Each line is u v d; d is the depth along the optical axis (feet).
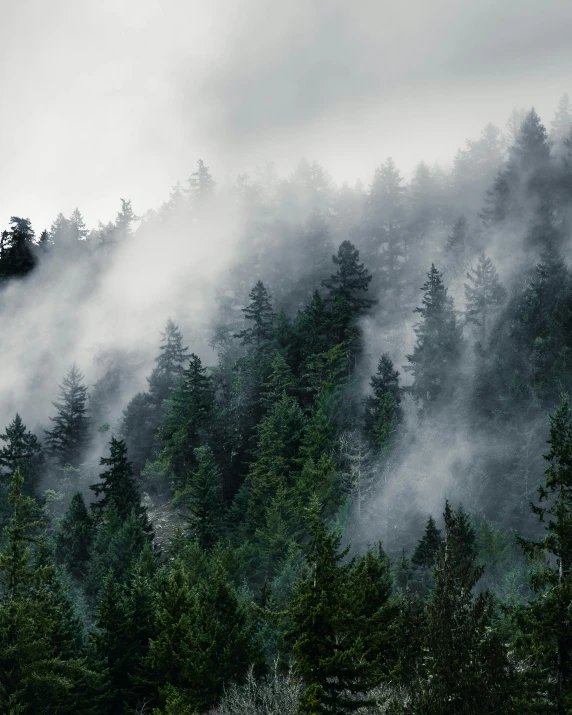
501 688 53.47
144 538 166.91
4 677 78.95
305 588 66.39
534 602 58.65
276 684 75.97
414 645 65.16
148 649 105.29
